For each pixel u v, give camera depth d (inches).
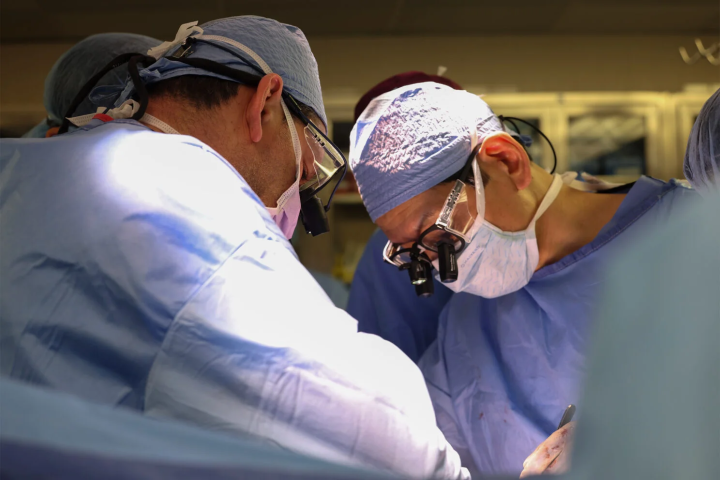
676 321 15.8
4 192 31.0
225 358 27.4
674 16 156.7
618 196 54.9
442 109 51.6
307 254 152.7
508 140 50.6
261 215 31.7
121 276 27.8
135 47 68.2
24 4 145.6
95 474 19.9
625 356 16.2
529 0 148.6
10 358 27.3
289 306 29.0
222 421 27.0
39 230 29.2
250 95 39.5
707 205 16.7
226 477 20.1
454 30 164.9
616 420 15.9
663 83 166.1
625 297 16.7
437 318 70.3
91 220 28.9
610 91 166.6
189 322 27.4
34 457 20.0
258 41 42.6
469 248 51.5
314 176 45.8
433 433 30.8
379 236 72.7
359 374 29.2
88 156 31.3
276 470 20.2
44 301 27.9
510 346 56.1
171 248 28.3
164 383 27.0
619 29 164.6
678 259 16.3
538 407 53.7
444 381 61.6
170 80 38.6
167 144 31.8
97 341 27.3
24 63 163.2
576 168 157.0
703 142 42.4
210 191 30.4
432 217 51.6
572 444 16.9
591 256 52.5
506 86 166.2
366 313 71.2
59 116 71.1
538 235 53.9
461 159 50.6
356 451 28.2
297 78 43.6
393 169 51.2
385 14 155.6
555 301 53.6
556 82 166.6
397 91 53.4
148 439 21.2
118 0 144.9
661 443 15.3
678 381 15.5
